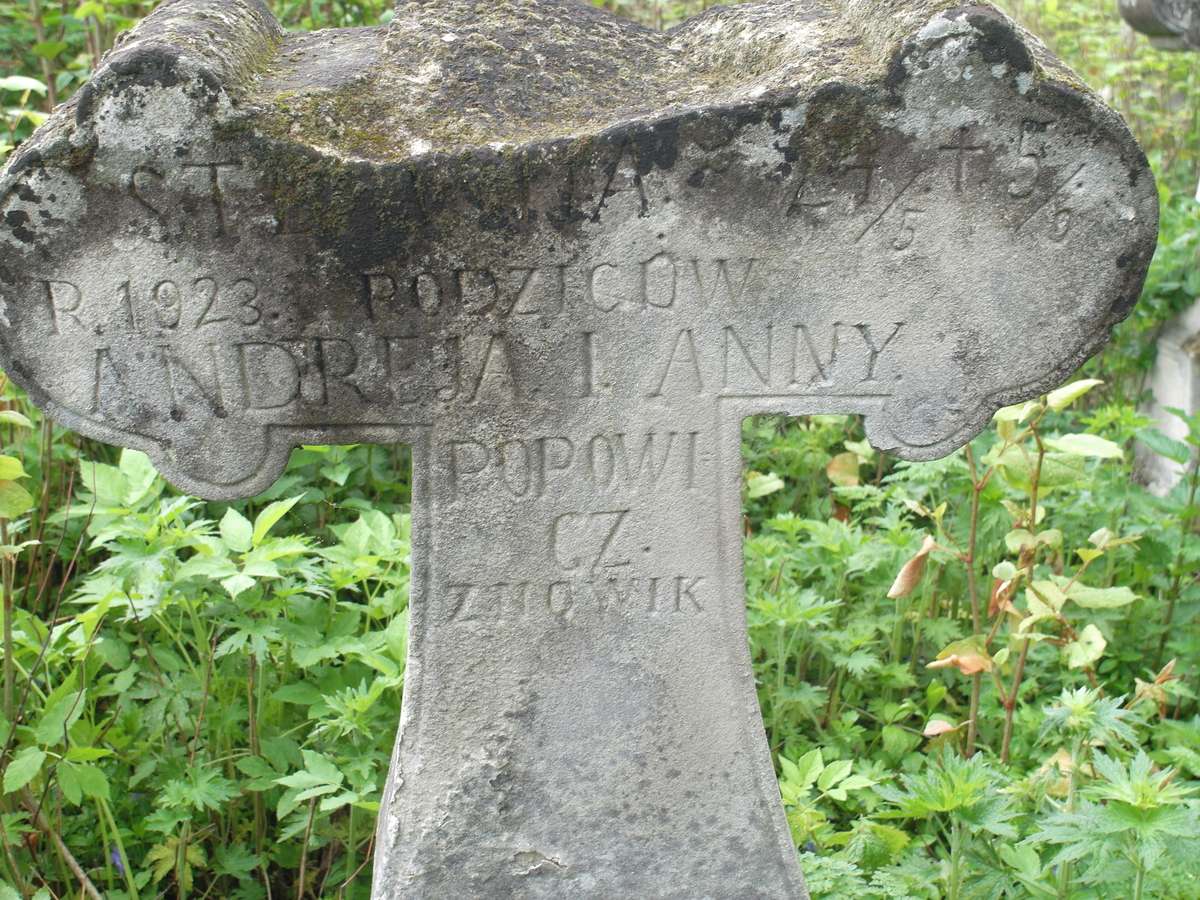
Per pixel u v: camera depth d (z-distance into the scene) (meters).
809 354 1.06
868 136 1.01
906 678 1.46
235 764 1.33
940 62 0.99
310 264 1.02
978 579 1.58
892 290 1.05
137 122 0.98
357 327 1.03
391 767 1.16
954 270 1.04
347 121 1.01
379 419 1.06
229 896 1.33
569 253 1.03
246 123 0.98
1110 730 1.20
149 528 1.29
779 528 1.54
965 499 1.61
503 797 1.14
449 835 1.14
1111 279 1.05
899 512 1.62
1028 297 1.05
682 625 1.12
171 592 1.30
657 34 1.12
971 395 1.07
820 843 1.25
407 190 1.00
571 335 1.05
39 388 1.03
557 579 1.10
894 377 1.07
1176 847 1.05
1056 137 1.02
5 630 1.24
